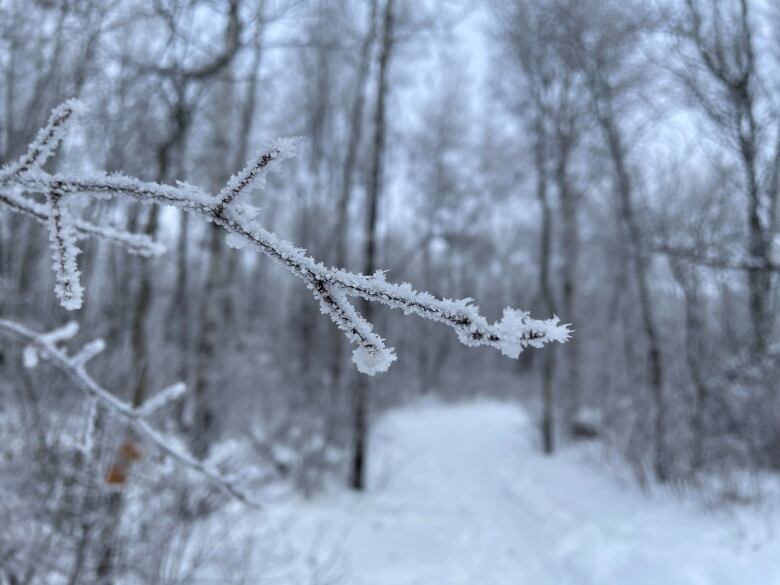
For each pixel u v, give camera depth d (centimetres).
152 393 390
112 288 440
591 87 774
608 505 621
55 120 98
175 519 325
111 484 287
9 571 284
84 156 331
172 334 794
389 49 854
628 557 467
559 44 827
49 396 313
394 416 1539
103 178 92
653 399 699
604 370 1050
